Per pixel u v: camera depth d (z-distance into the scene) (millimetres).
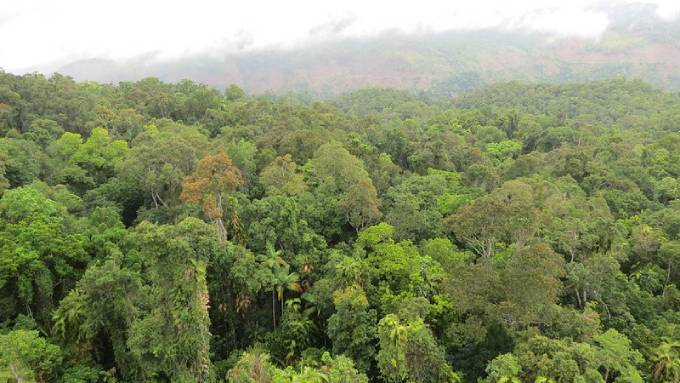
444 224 45031
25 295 33594
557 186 63219
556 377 25141
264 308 42562
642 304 38344
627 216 59219
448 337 32188
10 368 25500
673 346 31094
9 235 34594
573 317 30703
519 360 26406
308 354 36125
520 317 29219
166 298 29578
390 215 48656
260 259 39906
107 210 44750
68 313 31828
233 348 40125
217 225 39656
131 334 29734
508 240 43094
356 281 36281
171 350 29516
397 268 37906
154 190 51312
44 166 55469
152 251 29094
